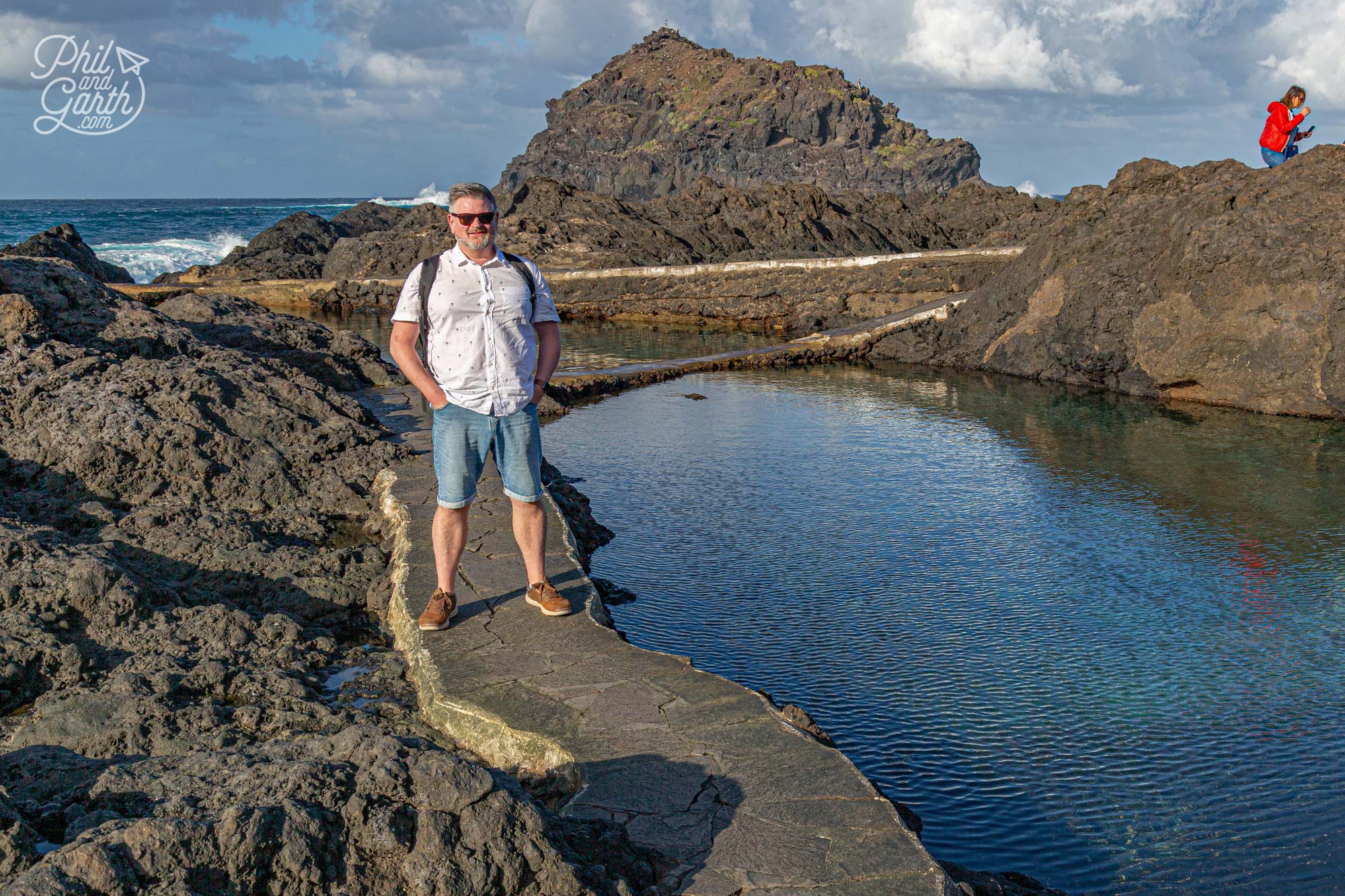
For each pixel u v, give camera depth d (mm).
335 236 59812
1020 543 10961
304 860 2869
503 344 5254
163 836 2756
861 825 3641
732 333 36188
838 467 14609
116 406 8891
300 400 10898
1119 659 7934
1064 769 6258
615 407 20438
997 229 51531
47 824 3428
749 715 4539
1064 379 23906
